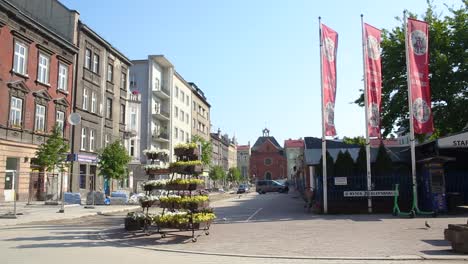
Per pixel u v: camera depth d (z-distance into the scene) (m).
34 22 29.72
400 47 27.83
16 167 28.05
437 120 28.05
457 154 23.78
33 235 13.48
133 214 14.53
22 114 28.88
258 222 17.06
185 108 71.50
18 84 28.38
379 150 21.27
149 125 56.56
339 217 18.59
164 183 13.36
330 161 21.19
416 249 10.11
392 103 28.36
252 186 115.56
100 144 39.56
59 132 29.30
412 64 19.59
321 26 20.05
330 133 20.23
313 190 24.31
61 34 35.12
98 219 19.61
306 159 27.95
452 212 18.78
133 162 46.47
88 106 37.56
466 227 9.61
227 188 94.25
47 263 8.66
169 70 62.44
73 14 35.62
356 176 20.70
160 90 58.12
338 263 8.75
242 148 148.25
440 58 25.98
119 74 44.59
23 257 9.39
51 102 32.19
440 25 27.06
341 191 20.59
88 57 38.00
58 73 33.28
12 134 27.61
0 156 26.28
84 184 36.53
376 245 10.76
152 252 10.27
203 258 9.41
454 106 27.30
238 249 10.51
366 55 20.02
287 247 10.66
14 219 18.47
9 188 27.50
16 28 28.27
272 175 122.38
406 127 29.55
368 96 20.02
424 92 19.53
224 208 27.22
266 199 40.38
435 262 8.73
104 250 10.53
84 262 8.82
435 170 18.69
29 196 26.89
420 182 20.31
